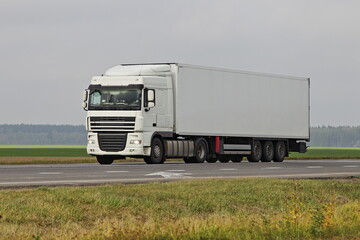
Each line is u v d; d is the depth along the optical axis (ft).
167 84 246.06
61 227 97.25
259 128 284.41
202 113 258.37
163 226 92.32
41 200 113.70
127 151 234.99
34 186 140.77
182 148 250.98
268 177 179.93
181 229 88.22
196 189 140.26
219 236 83.25
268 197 135.33
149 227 91.71
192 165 232.73
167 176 175.94
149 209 115.85
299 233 86.53
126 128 235.20
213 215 111.24
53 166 216.95
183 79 250.78
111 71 244.22
